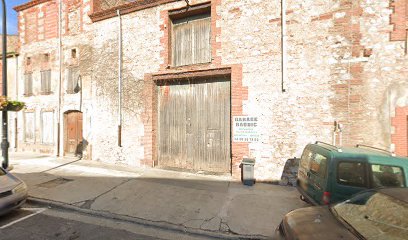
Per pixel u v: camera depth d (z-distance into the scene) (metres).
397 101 6.39
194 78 8.52
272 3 7.36
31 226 4.72
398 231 2.75
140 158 9.20
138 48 9.30
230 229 4.62
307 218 3.40
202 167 8.50
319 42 6.94
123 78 9.61
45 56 12.57
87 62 10.81
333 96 6.82
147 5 9.03
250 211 5.33
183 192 6.39
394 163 4.47
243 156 7.61
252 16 7.57
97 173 8.20
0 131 14.12
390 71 6.45
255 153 7.51
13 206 5.01
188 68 8.45
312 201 4.96
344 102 6.73
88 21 10.78
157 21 8.94
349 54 6.69
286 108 7.23
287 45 7.20
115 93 9.80
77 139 11.44
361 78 6.61
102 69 10.13
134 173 8.20
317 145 5.41
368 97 6.58
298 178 5.95
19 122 13.62
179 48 8.91
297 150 7.13
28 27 13.26
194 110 8.63
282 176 7.25
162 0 8.73
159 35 8.91
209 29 8.40
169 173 8.20
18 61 13.71
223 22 7.90
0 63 14.41
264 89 7.44
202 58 8.50
